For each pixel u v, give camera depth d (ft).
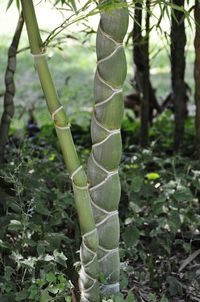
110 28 8.58
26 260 9.61
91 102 23.18
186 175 12.55
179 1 12.34
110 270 9.43
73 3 8.04
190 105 21.49
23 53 31.42
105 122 8.87
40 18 32.83
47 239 10.43
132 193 12.03
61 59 30.73
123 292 10.46
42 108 22.02
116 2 8.21
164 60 29.37
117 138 8.98
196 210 13.00
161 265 11.37
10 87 13.16
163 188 11.98
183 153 15.94
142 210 12.43
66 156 8.65
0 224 10.78
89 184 9.19
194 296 10.80
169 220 11.29
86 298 9.18
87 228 8.84
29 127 17.94
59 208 11.23
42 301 8.97
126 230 11.16
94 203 9.20
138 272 11.03
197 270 11.48
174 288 10.67
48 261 10.04
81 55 31.68
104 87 8.79
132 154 15.01
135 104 18.12
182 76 15.46
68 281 9.32
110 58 8.69
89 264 9.00
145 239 12.34
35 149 15.31
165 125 17.70
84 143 16.98
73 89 25.11
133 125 17.70
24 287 9.77
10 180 10.67
